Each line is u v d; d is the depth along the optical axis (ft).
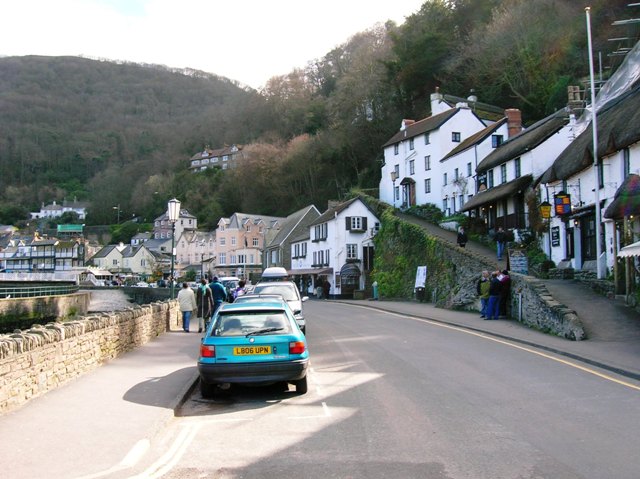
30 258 416.46
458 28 230.07
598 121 84.94
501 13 194.80
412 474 18.75
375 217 175.94
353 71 266.77
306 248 201.16
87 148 515.50
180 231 367.86
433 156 178.50
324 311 102.78
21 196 496.23
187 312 66.64
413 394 31.09
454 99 196.75
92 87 562.66
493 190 125.80
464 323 67.41
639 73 92.12
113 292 265.13
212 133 460.55
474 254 100.37
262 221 301.63
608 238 72.18
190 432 25.25
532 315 62.18
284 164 299.99
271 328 32.07
